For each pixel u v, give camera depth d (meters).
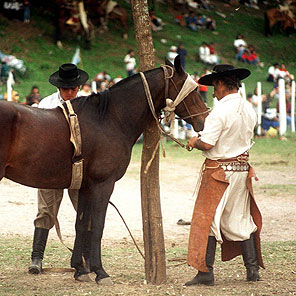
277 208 17.81
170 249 12.77
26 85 41.44
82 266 10.23
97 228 9.72
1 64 42.44
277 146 32.03
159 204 10.14
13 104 9.08
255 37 60.47
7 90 35.31
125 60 47.56
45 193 10.69
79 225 10.22
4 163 8.90
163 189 20.88
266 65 55.88
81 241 10.24
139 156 28.41
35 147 9.08
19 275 10.54
